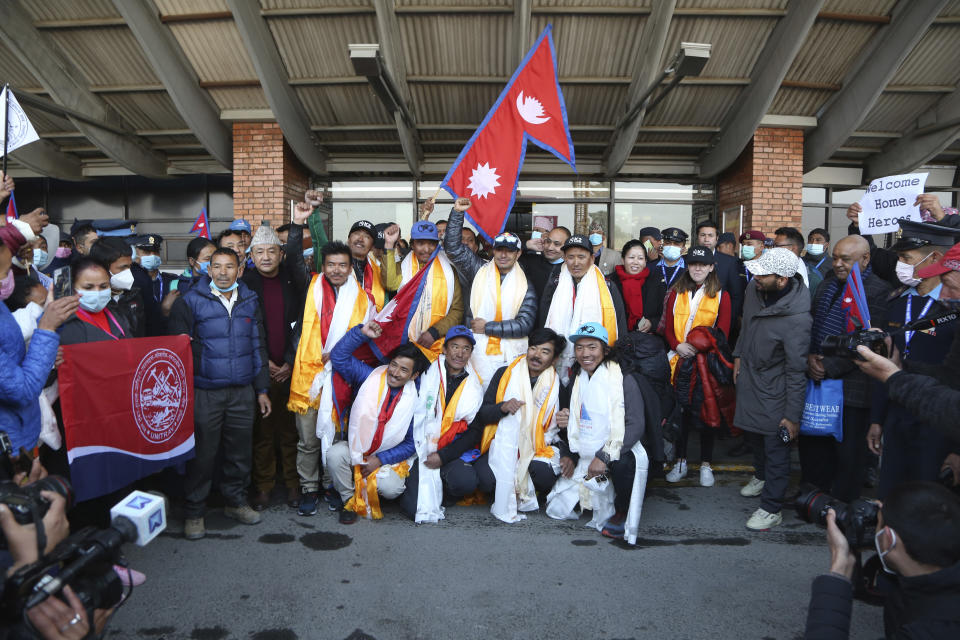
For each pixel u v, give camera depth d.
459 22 7.18
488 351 4.47
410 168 8.88
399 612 2.84
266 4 6.98
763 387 3.89
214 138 8.20
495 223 4.74
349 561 3.37
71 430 2.96
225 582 3.11
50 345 2.41
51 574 1.29
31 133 3.47
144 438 3.30
